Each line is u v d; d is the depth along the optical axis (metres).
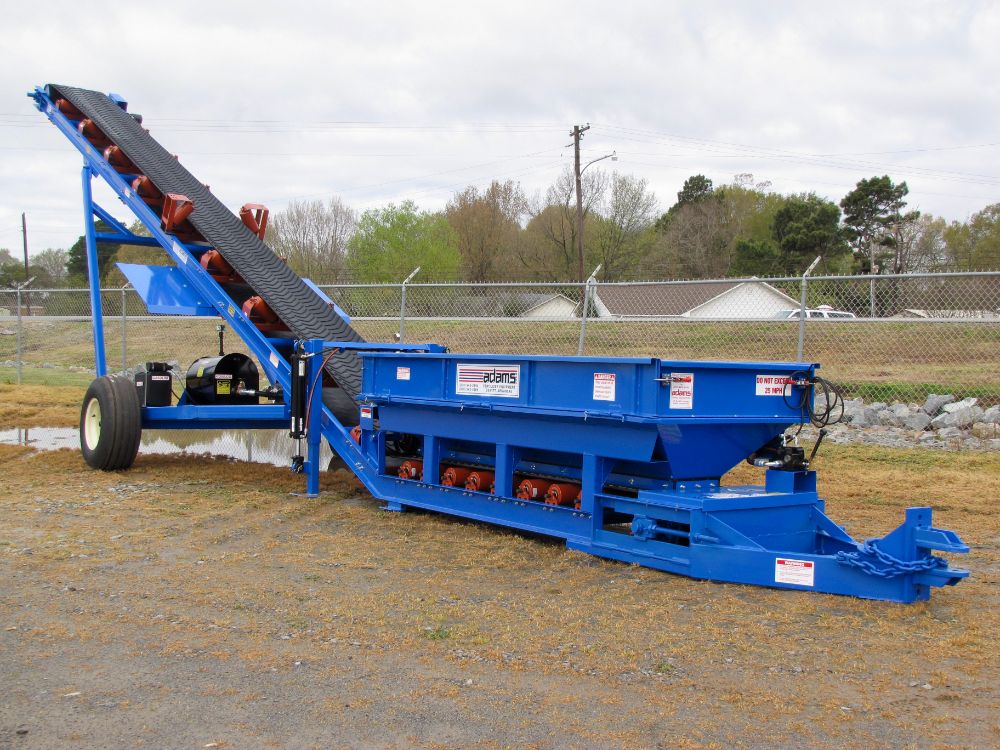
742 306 25.78
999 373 13.12
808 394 6.91
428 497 8.09
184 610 5.41
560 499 7.09
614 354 15.37
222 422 10.45
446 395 7.77
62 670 4.49
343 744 3.71
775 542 6.48
